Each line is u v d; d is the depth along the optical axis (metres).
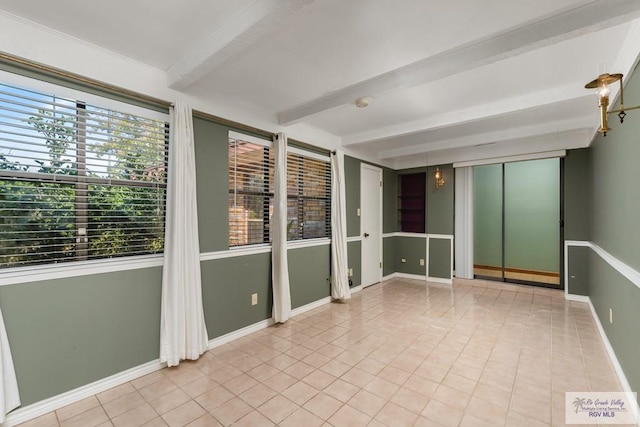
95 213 2.20
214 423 1.84
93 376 2.14
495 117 3.31
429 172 5.80
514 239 5.61
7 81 1.80
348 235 4.82
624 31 1.93
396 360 2.62
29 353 1.88
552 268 5.27
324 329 3.34
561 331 3.25
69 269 2.04
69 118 2.07
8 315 1.81
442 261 5.60
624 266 2.24
